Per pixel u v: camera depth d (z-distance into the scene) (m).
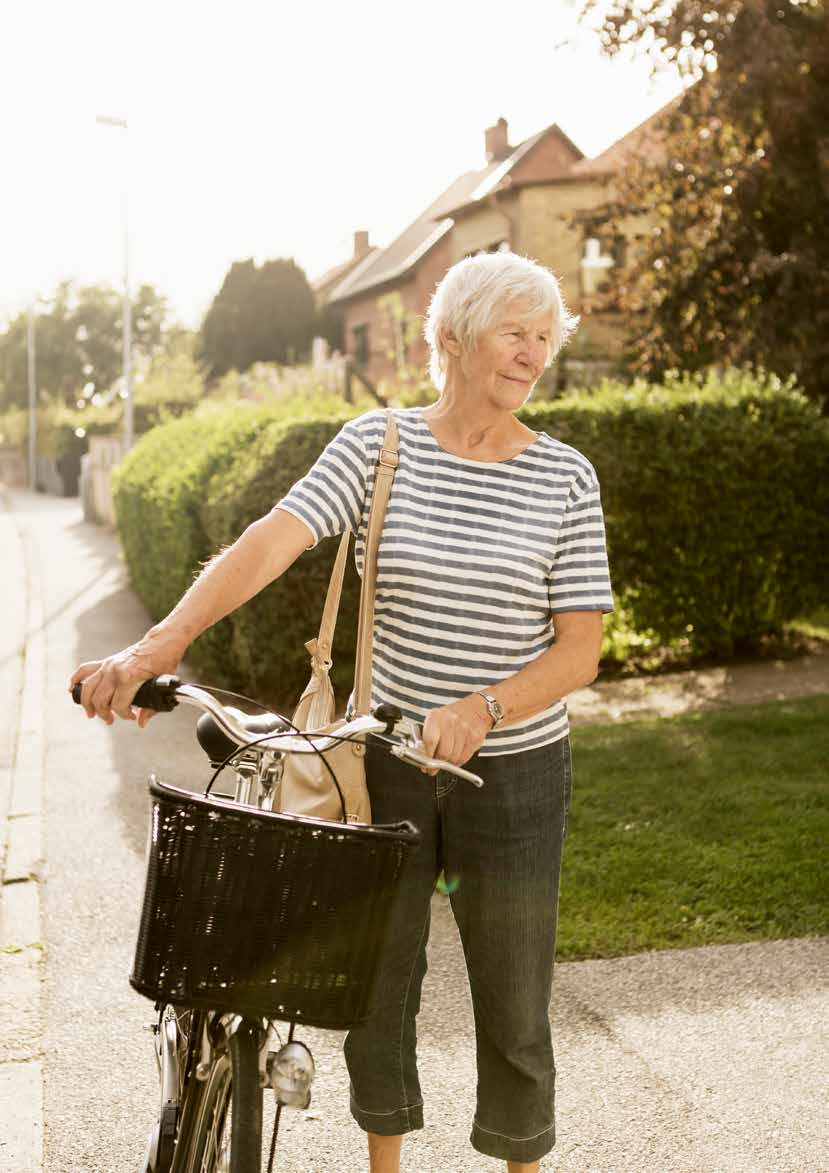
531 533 2.38
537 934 2.48
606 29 10.88
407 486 2.40
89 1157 3.04
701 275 11.99
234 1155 1.89
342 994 1.83
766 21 10.32
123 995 3.98
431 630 2.36
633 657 9.39
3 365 74.44
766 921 4.36
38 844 5.51
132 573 14.79
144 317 74.75
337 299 35.97
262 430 9.44
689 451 8.75
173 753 7.21
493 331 2.33
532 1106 2.55
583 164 21.92
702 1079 3.34
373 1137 2.59
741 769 6.10
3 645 11.12
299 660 8.13
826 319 11.12
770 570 9.22
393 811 2.44
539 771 2.44
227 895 1.79
